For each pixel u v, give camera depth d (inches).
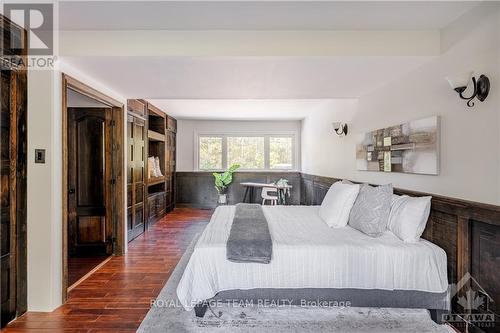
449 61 93.0
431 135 97.3
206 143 317.7
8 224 91.0
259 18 93.7
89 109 155.6
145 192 210.1
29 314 95.9
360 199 111.4
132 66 110.6
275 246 89.2
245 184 289.3
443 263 87.5
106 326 89.0
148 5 85.0
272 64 109.1
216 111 260.5
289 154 317.4
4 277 89.4
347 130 175.5
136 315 95.3
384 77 122.0
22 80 94.2
